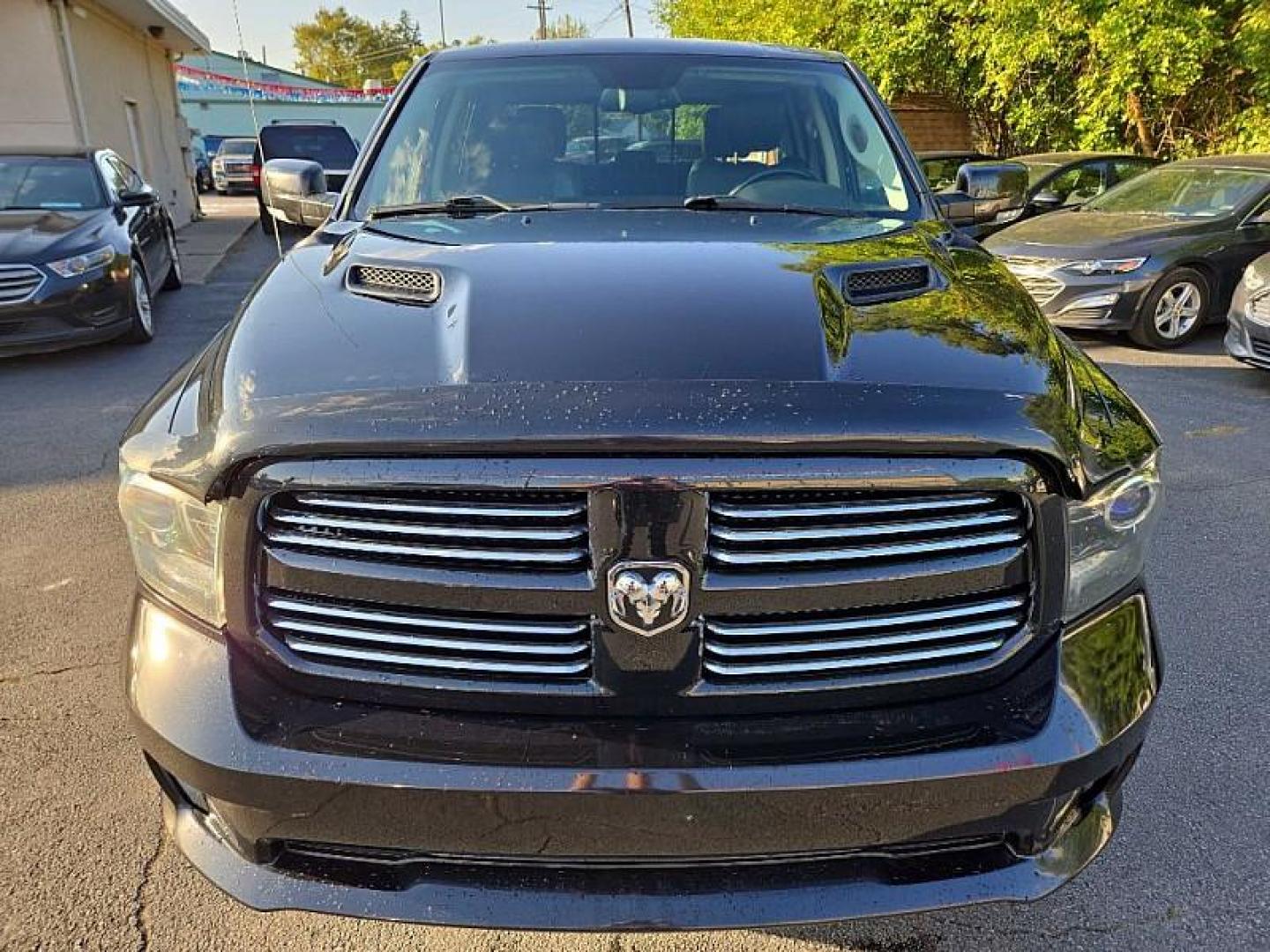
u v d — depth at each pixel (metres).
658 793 1.42
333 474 1.40
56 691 2.80
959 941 1.98
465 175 2.68
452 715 1.47
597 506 1.38
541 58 2.94
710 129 2.79
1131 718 1.60
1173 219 7.51
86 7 13.13
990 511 1.47
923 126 16.80
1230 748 2.55
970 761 1.46
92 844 2.21
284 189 2.98
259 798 1.47
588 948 1.97
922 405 1.42
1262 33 10.73
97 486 4.43
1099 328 7.14
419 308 1.74
